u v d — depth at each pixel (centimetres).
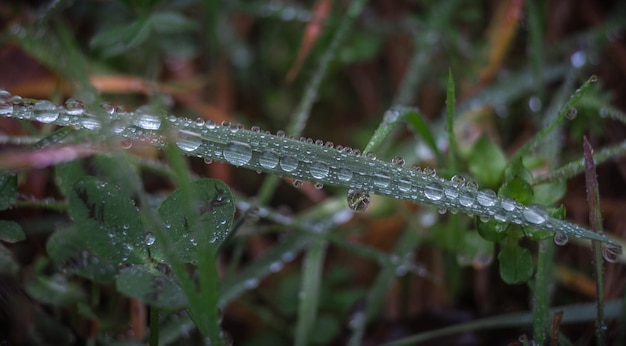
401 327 27
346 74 32
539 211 23
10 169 23
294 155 23
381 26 32
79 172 24
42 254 25
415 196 23
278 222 28
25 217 26
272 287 29
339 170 23
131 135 23
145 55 31
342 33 29
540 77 29
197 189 22
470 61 31
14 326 23
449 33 31
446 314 27
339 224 29
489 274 27
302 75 32
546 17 32
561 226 22
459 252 25
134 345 24
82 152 23
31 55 28
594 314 25
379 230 29
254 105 32
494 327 26
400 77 32
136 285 21
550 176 24
